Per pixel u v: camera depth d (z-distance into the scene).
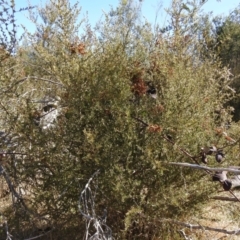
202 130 3.44
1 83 3.58
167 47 3.59
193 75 3.53
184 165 3.17
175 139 3.30
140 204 3.28
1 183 4.15
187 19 3.71
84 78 3.29
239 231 3.27
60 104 3.43
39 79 3.85
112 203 3.37
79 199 3.10
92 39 3.54
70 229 3.55
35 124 3.48
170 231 3.44
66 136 3.32
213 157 3.47
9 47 3.73
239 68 7.53
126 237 3.50
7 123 3.61
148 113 3.34
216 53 3.82
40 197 3.35
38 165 3.41
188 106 3.31
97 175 3.27
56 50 3.50
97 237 3.03
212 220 3.83
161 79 3.39
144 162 3.28
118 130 3.19
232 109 3.87
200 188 3.43
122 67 3.30
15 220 3.61
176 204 3.19
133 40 3.51
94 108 3.21
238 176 3.46
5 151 3.55
